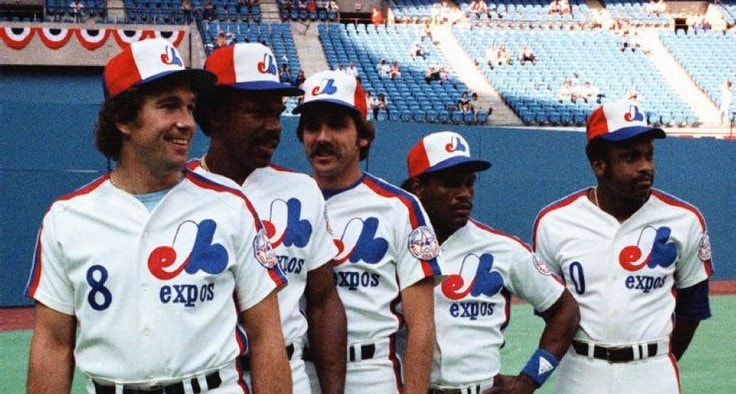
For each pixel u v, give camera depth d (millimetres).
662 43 26234
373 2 28312
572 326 3625
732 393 6863
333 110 3191
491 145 13492
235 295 2547
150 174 2441
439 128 13039
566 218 3873
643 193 3666
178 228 2422
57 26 19734
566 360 3846
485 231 3625
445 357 3439
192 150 10961
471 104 20656
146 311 2357
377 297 3234
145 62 2357
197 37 22469
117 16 23312
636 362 3688
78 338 2430
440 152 3461
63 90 19891
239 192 2562
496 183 13562
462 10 28250
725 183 14758
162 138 2375
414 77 23172
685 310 3939
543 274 3617
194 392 2385
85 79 20047
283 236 2965
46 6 22625
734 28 27906
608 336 3697
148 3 23953
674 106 22469
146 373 2350
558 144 13906
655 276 3721
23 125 10883
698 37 26500
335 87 3199
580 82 23734
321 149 3242
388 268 3248
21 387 6762
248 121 2945
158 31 20531
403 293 3246
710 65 24922
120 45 20000
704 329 9867
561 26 27594
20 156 10891
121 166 2480
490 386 3510
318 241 3061
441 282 3328
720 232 14758
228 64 2914
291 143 11883
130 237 2383
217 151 3064
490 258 3564
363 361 3211
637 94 22562
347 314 3221
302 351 3184
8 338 8914
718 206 14727
